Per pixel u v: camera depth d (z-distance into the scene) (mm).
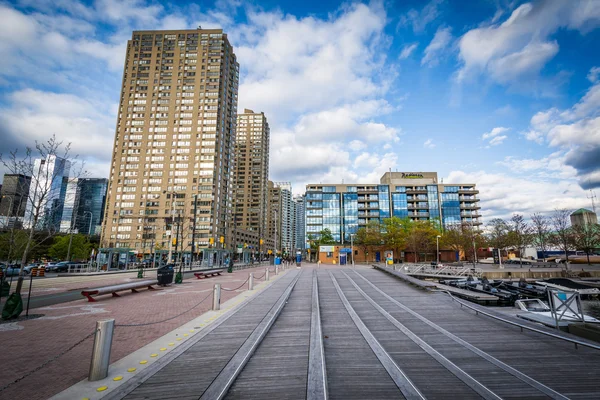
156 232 88188
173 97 96625
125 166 93438
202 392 4324
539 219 54406
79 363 5641
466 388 4582
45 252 52156
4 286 13578
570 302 8312
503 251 59969
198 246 87750
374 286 18297
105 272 35219
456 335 7660
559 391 4500
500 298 17797
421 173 103750
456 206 95188
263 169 157250
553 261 64562
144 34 100375
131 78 98125
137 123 95625
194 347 6375
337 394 4383
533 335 7645
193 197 90625
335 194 97188
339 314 10445
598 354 6125
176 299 13359
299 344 6871
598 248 59844
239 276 27766
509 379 4879
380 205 95875
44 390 4465
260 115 161625
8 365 5508
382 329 8359
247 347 6312
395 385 4684
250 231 132250
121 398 4168
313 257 105750
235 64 110875
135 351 6129
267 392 4445
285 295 13969
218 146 95062
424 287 16641
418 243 66125
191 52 99000
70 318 9484
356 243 80688
